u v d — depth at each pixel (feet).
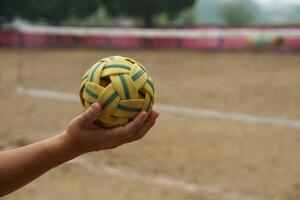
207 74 52.47
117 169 19.74
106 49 93.97
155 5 112.27
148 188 17.60
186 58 72.23
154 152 22.02
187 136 24.97
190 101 35.83
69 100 37.40
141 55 78.79
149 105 5.21
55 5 121.08
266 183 18.07
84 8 125.08
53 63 67.77
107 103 4.95
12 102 36.68
